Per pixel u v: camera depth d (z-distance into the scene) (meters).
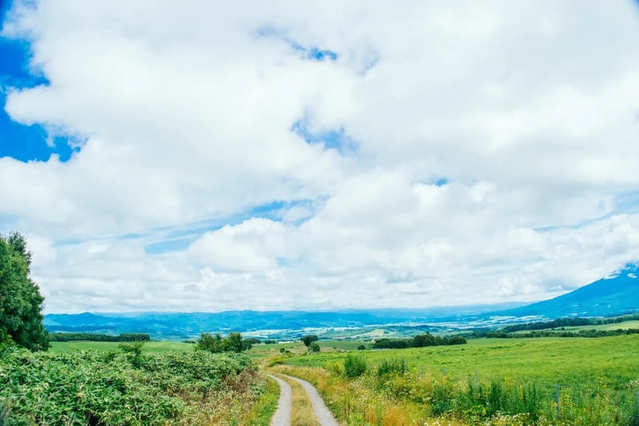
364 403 18.62
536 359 53.22
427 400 19.83
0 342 29.45
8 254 32.25
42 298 35.69
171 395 19.23
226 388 24.47
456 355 69.00
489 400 17.52
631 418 15.16
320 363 71.50
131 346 25.20
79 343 81.88
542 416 15.04
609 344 66.00
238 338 88.56
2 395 11.10
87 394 13.02
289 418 17.89
